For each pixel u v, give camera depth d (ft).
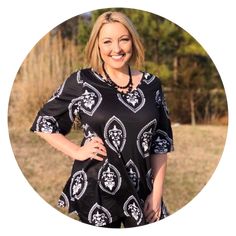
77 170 11.31
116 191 11.12
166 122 11.45
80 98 11.15
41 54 23.68
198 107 27.76
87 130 11.12
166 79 27.50
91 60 11.35
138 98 11.11
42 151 22.89
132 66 11.47
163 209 11.48
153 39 27.12
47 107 11.32
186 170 23.49
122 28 11.06
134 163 11.08
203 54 27.48
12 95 23.68
